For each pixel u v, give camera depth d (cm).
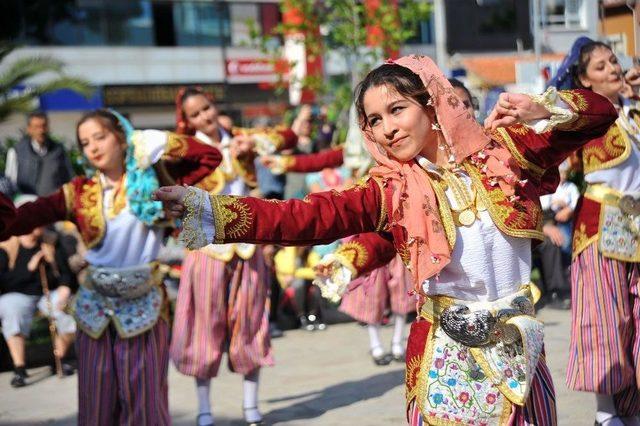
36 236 794
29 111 1242
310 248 952
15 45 1288
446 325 296
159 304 484
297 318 951
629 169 467
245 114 2434
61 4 2242
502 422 292
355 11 1373
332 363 765
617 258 467
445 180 295
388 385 669
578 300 476
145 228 475
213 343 581
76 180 481
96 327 470
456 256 292
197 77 2438
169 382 737
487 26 2438
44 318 879
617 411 481
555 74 481
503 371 291
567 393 593
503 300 296
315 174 977
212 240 279
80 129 471
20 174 1043
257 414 588
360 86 299
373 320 736
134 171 470
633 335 473
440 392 296
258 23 2483
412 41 2378
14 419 651
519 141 302
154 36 2391
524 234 293
